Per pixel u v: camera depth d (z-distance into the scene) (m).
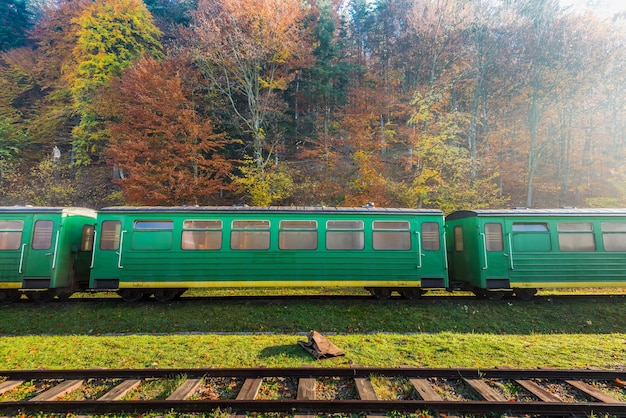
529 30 23.03
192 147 19.47
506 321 10.05
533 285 11.16
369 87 28.59
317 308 10.48
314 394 5.15
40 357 6.81
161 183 19.17
